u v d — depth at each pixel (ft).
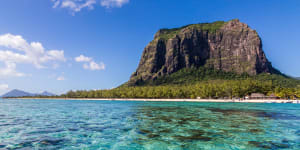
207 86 440.45
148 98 511.81
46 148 46.19
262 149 45.62
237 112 129.49
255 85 412.57
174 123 79.97
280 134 59.62
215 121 85.71
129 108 175.11
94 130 65.98
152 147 47.37
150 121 86.12
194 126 72.84
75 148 46.52
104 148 46.68
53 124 78.59
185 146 47.85
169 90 487.20
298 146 47.67
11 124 79.15
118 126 73.10
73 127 71.51
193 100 400.88
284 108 168.14
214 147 47.06
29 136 57.62
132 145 48.91
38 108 182.09
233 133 60.80
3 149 45.16
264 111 136.56
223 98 409.49
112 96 597.11
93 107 195.72
